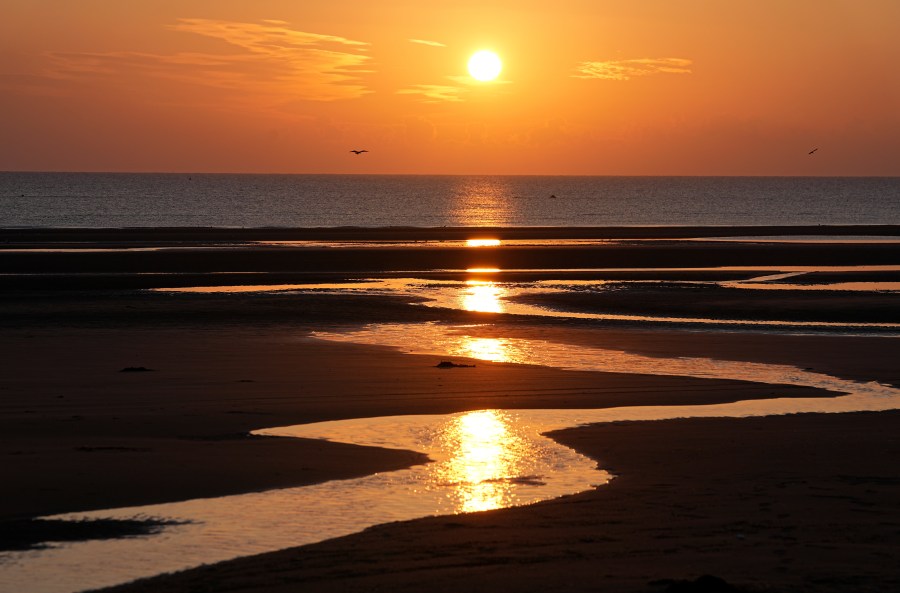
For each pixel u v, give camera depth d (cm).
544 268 8925
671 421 3014
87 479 2214
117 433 2770
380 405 3256
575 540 1748
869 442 2686
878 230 15338
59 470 2294
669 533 1789
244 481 2228
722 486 2180
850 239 13488
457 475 2311
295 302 6297
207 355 4319
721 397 3450
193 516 1952
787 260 9806
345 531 1852
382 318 5650
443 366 4034
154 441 2662
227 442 2666
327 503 2053
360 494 2131
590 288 7344
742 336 5081
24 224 16925
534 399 3381
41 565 1661
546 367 4066
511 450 2592
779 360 4331
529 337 4984
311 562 1647
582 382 3709
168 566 1653
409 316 5747
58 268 8456
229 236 12706
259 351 4444
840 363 4266
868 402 3384
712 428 2897
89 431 2794
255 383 3644
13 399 3297
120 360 4169
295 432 2823
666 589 1441
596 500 2052
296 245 11406
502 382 3697
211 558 1697
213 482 2214
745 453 2547
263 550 1739
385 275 8175
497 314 5875
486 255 9850
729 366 4159
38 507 2002
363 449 2597
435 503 2059
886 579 1502
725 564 1588
